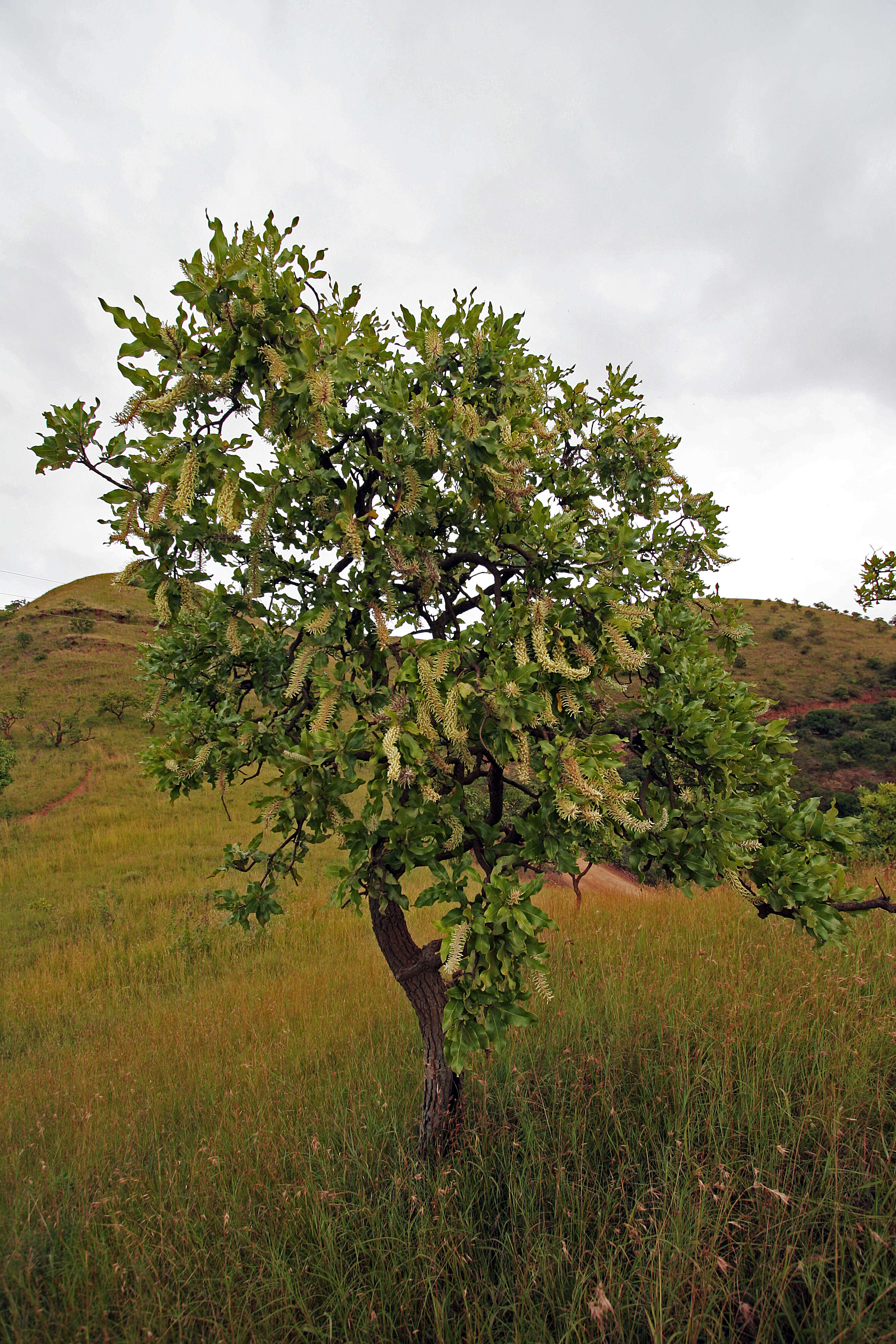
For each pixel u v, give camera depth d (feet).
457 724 8.74
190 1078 16.70
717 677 11.27
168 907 40.04
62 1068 19.07
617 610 9.91
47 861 51.52
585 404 14.67
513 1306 7.97
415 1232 9.50
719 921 21.85
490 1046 9.12
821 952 16.08
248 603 10.32
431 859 9.37
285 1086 15.06
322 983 24.18
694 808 10.27
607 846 12.06
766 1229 8.20
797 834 10.26
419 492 9.71
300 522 11.36
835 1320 7.33
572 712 9.60
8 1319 8.66
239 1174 11.35
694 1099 11.20
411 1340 7.91
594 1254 8.45
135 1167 12.38
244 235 8.54
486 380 12.28
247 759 11.48
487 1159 10.82
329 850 50.14
